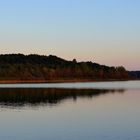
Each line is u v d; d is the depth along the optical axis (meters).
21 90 101.75
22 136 29.19
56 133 30.30
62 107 51.62
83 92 92.50
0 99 67.19
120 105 54.66
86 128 32.59
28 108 50.03
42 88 116.62
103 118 39.22
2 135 29.66
